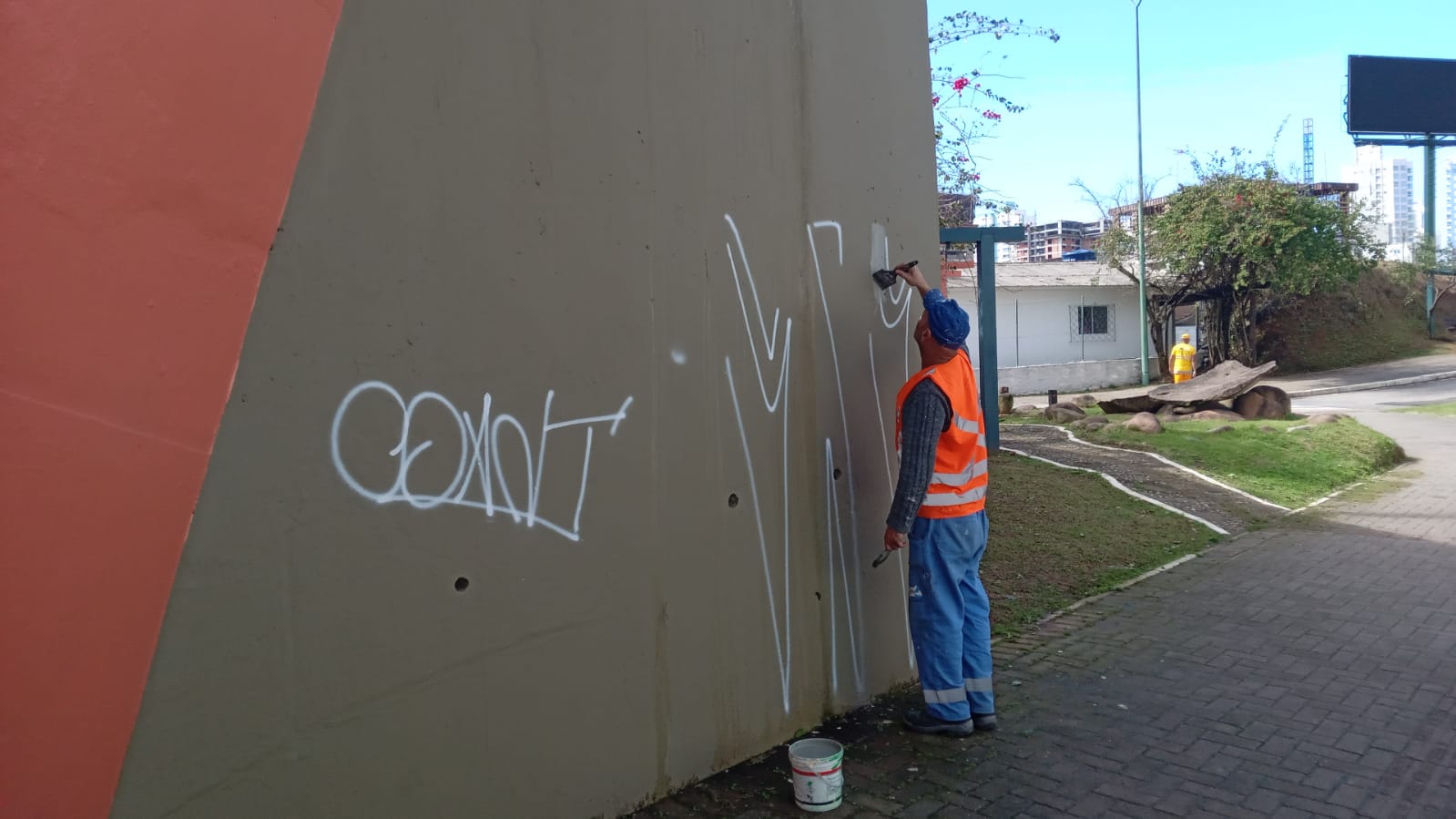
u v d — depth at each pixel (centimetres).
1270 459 1140
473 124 293
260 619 245
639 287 346
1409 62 4097
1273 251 2877
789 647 412
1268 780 372
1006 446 1172
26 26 203
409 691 279
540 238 312
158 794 227
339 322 261
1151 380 3175
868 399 457
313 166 254
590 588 329
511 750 306
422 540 281
